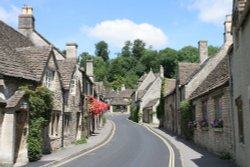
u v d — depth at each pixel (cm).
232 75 1546
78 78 2791
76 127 2802
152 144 2633
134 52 12588
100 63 12231
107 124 5516
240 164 1394
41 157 1827
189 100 2700
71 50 3066
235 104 1479
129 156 1952
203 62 3316
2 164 1495
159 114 4753
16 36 2431
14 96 1579
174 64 10338
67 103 2462
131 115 7538
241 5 1214
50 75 2109
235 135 1509
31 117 1730
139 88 7438
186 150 2130
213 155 1858
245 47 1178
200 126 2312
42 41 2941
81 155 2008
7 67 1616
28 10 2981
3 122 1523
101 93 5241
